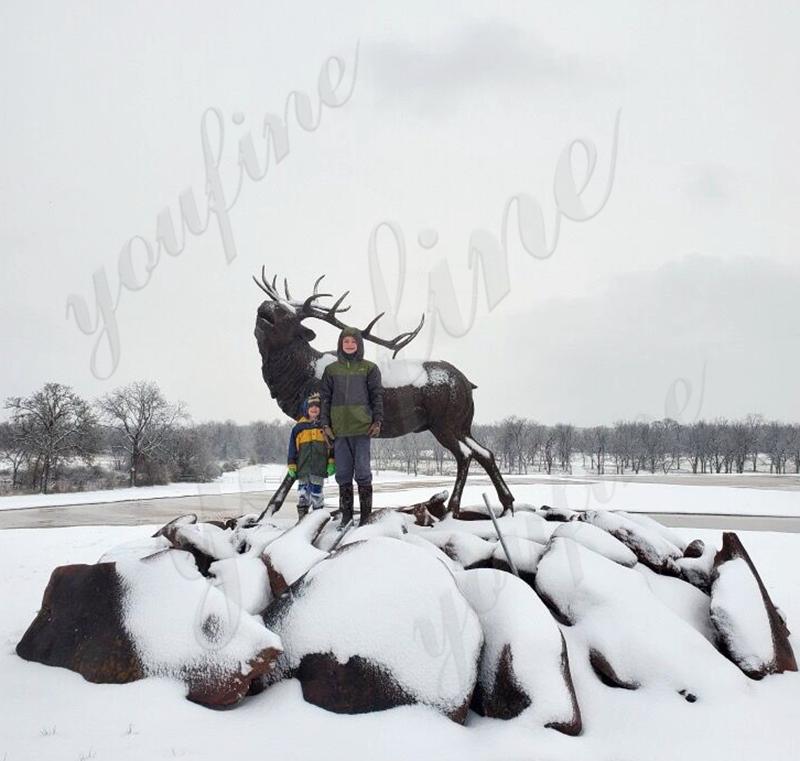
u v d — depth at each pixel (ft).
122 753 10.32
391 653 12.68
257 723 11.60
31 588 26.27
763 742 11.76
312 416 19.75
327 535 17.75
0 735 10.97
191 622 13.52
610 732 12.23
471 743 11.35
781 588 26.84
